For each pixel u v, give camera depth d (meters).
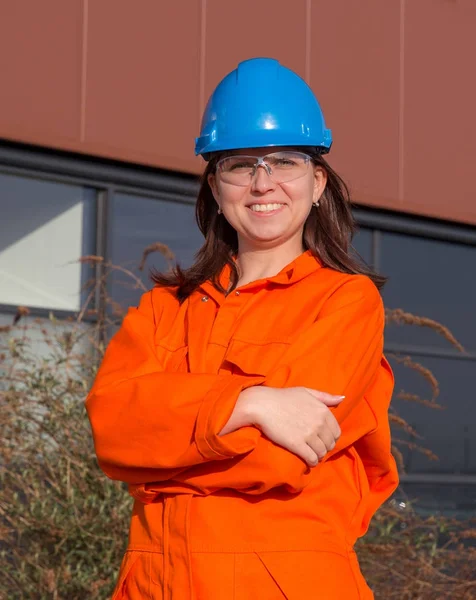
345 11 8.42
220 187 2.58
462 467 8.95
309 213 2.66
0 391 4.82
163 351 2.53
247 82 2.58
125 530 4.54
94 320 6.98
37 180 7.02
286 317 2.42
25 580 4.55
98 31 7.12
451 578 4.90
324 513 2.29
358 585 2.30
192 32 7.55
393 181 8.70
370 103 8.56
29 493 4.66
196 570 2.21
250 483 2.18
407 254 9.09
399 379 8.76
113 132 7.17
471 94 9.27
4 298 6.80
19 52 6.79
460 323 9.35
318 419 2.18
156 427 2.23
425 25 8.98
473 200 9.23
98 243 7.22
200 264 2.66
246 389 2.21
